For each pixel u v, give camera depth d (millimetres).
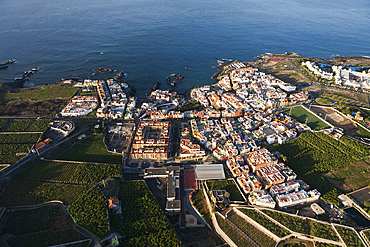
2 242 171750
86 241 172375
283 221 189500
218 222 193750
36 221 188375
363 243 172625
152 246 171000
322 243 176000
